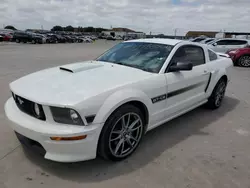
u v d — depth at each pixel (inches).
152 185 88.4
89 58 530.0
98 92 89.9
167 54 128.0
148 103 108.1
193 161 105.6
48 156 86.4
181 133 134.9
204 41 686.5
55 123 85.1
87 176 92.1
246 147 120.4
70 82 98.6
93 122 86.5
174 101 127.6
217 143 123.9
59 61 450.3
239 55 454.6
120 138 100.3
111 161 102.5
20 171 93.3
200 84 149.4
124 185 87.7
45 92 89.9
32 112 90.0
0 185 84.7
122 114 96.0
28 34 1245.1
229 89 251.3
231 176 95.5
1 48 796.0
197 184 89.8
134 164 101.7
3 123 137.9
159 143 121.6
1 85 228.2
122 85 98.8
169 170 98.1
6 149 109.0
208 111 175.2
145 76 111.7
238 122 154.4
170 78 120.9
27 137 89.2
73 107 81.8
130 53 139.3
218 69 166.9
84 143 85.4
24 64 388.2
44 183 86.9
